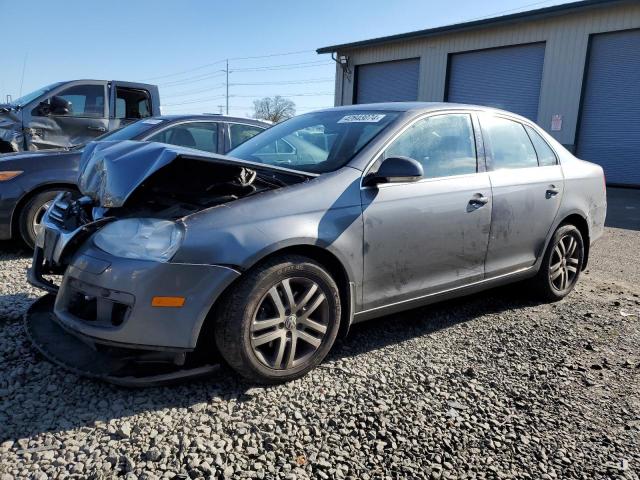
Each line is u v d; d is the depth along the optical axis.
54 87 8.45
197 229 2.68
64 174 5.49
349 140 3.55
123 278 2.60
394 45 22.34
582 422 2.75
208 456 2.31
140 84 9.20
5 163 5.35
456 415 2.75
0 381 2.80
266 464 2.29
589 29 16.42
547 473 2.35
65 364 2.75
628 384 3.17
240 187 3.02
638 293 5.07
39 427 2.44
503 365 3.35
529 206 4.18
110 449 2.32
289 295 2.89
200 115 6.44
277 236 2.80
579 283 5.38
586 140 17.11
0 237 5.35
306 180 3.13
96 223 2.88
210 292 2.63
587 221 4.82
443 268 3.64
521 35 18.16
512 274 4.20
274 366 2.88
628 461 2.46
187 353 2.81
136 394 2.76
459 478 2.29
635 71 15.86
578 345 3.71
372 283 3.26
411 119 3.62
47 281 3.35
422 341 3.67
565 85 17.19
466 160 3.86
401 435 2.56
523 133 4.43
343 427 2.59
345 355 3.38
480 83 19.84
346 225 3.07
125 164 2.95
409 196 3.38
